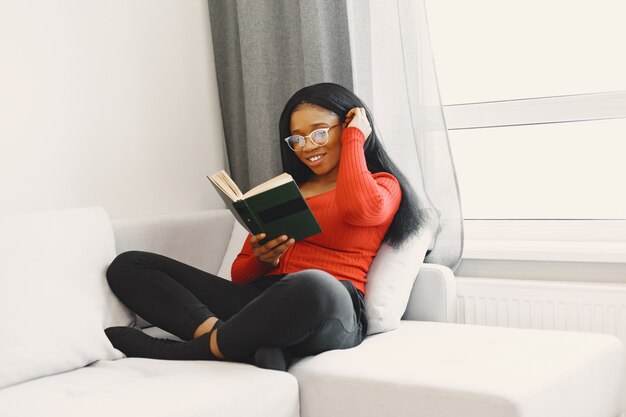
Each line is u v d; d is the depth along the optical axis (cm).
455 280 252
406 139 266
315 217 222
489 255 259
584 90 268
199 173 295
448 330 216
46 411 152
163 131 281
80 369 193
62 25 247
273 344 184
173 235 248
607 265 246
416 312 237
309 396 181
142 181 273
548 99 266
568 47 269
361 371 176
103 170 259
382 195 218
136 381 175
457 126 281
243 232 264
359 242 223
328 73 275
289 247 224
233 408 162
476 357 183
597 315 233
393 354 190
